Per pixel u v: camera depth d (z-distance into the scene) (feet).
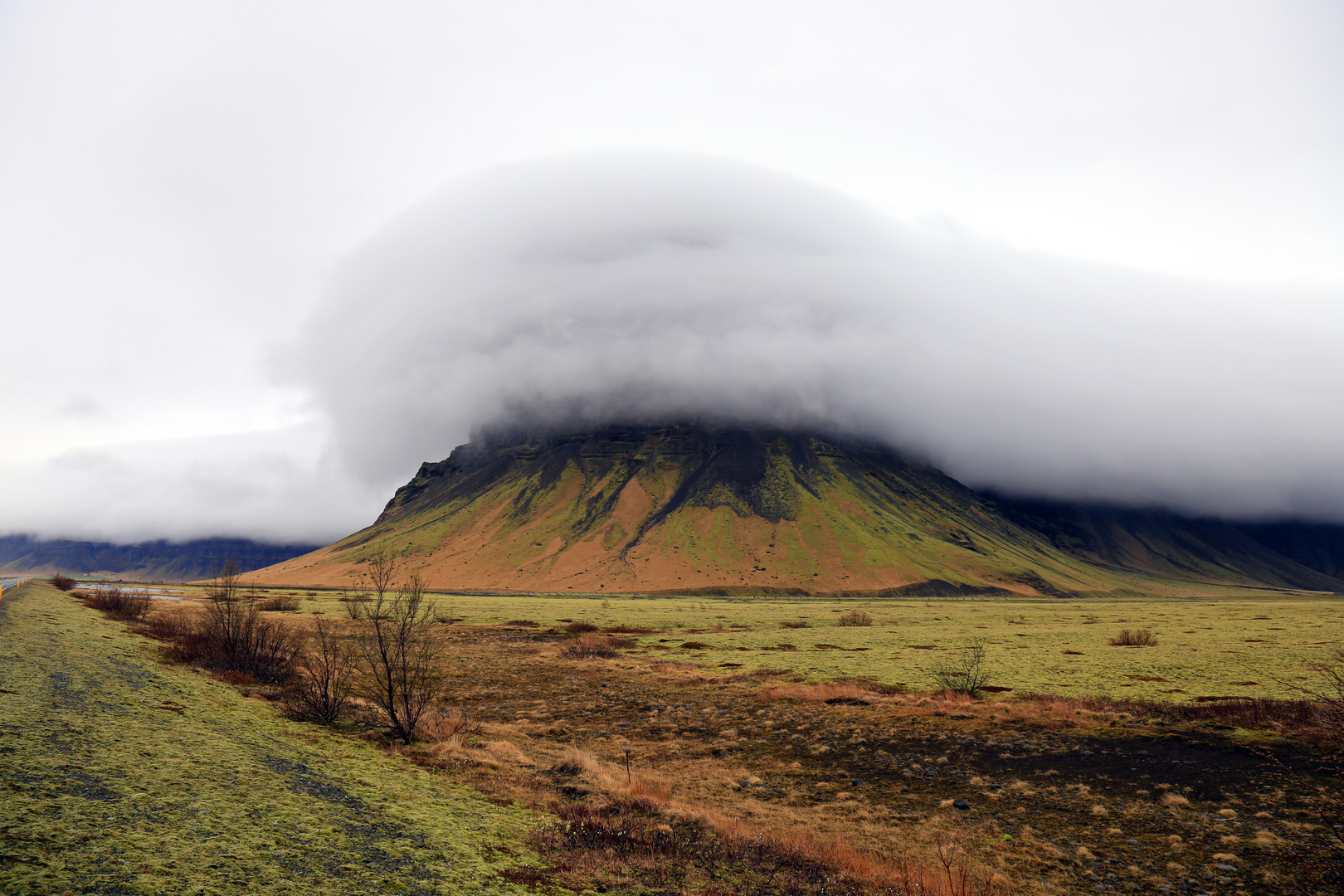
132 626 187.21
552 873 50.39
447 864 47.03
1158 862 68.49
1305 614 436.35
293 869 40.11
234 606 149.79
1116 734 113.29
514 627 376.89
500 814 65.31
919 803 91.09
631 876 52.49
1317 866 64.13
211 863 38.32
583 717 147.54
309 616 377.50
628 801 76.74
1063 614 520.01
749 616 500.33
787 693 164.45
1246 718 111.55
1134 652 218.38
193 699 90.84
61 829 38.19
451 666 218.59
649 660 239.50
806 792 97.14
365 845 47.39
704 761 114.52
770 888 54.54
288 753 71.26
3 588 249.75
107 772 50.11
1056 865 68.64
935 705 143.02
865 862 64.49
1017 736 117.91
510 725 135.33
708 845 63.82
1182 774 93.81
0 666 82.69
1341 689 99.45
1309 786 84.33
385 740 92.27
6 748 49.73
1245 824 76.28
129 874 34.55
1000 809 87.20
